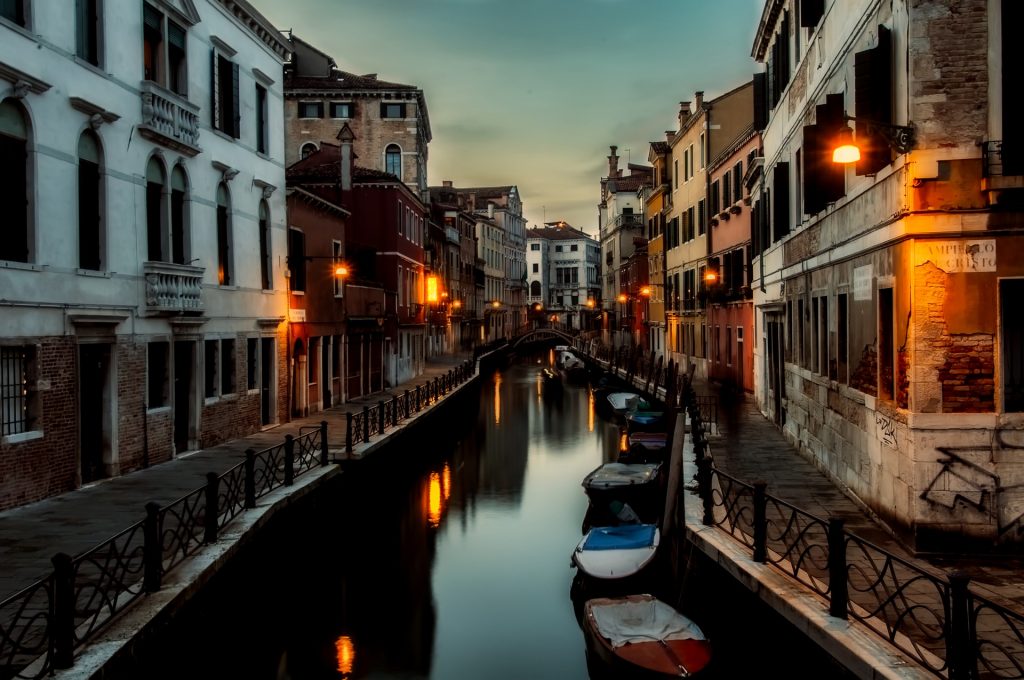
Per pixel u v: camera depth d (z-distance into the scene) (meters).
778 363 17.70
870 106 8.82
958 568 7.80
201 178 15.67
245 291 17.62
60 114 11.43
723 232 27.81
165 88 14.17
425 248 39.94
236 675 9.20
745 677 8.07
